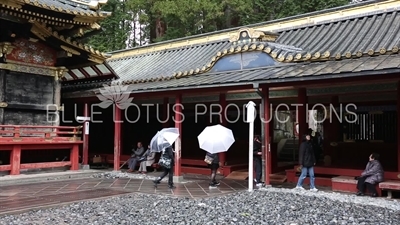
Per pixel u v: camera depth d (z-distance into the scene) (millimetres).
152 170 18125
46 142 15031
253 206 9422
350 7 16609
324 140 14906
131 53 24547
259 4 33000
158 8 32531
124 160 19625
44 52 16797
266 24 19031
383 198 10742
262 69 13641
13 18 14414
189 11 32062
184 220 7945
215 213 8625
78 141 16312
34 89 16422
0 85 15164
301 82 11125
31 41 16094
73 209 8977
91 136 22719
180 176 14055
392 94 13305
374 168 11039
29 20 14703
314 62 12859
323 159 15055
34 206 9156
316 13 17531
